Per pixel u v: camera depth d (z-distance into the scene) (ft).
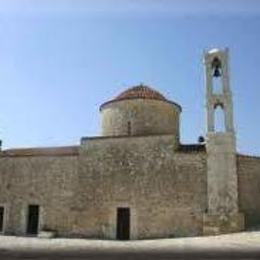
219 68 119.75
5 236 120.47
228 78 116.98
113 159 119.85
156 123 129.29
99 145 122.31
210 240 91.97
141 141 117.91
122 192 116.67
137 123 128.67
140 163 116.67
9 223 127.44
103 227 116.57
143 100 129.80
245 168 112.06
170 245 84.28
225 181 108.37
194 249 73.20
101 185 119.55
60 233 120.78
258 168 113.70
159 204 112.16
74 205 121.19
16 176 129.90
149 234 111.34
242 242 84.99
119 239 113.50
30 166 128.98
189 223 108.37
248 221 108.78
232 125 112.06
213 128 112.78
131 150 118.42
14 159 131.34
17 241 100.63
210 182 108.99
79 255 63.77
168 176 112.98
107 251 70.38
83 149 123.85
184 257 61.00
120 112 131.23
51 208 123.54
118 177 118.11
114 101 132.67
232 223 105.19
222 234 104.17
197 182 110.11
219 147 110.73
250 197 110.52
